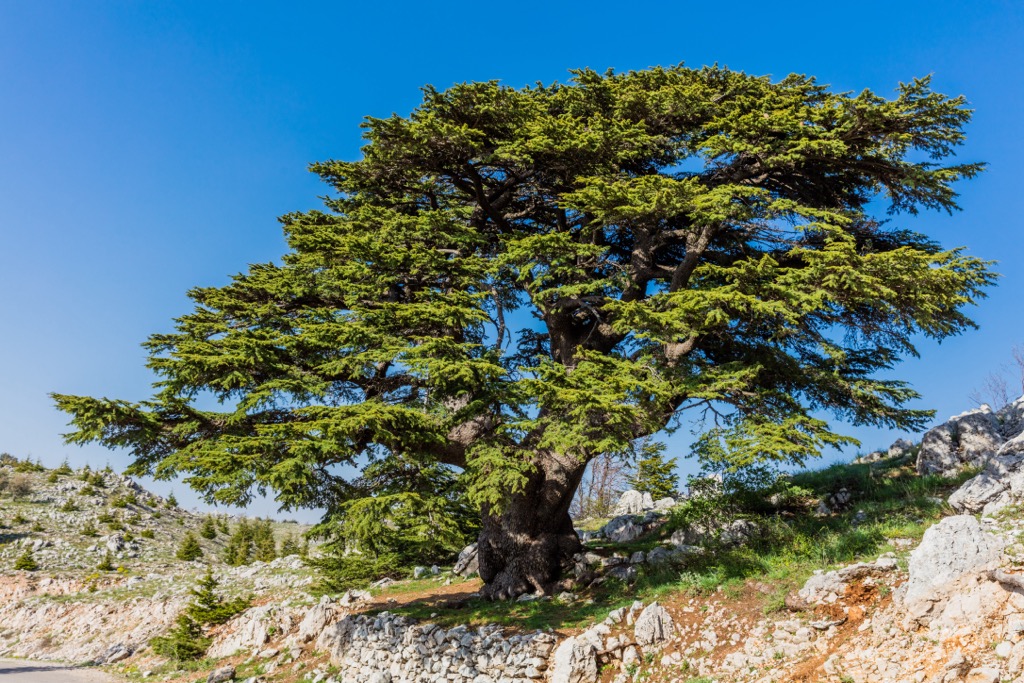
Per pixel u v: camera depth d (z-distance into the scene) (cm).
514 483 1537
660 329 1702
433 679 1536
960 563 1134
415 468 1777
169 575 3772
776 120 1747
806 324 1920
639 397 1659
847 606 1280
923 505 1700
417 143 1888
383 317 1727
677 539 2047
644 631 1407
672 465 3566
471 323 1734
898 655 1088
